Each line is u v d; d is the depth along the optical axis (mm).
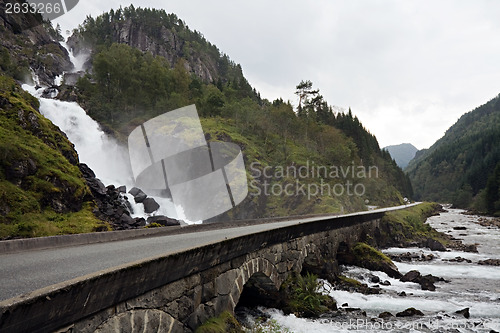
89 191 37531
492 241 50812
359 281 23812
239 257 10812
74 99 88875
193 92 123188
